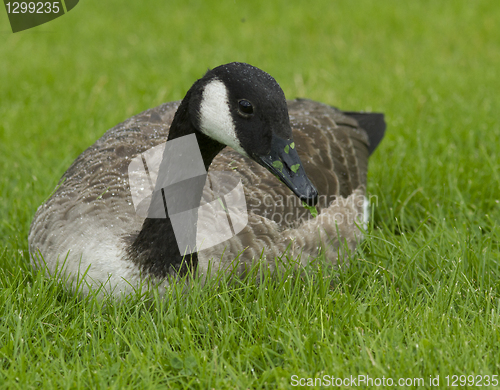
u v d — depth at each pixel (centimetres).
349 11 2477
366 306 736
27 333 691
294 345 688
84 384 629
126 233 764
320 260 836
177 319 714
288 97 1609
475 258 848
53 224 784
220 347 684
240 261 788
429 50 2017
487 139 1311
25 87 1677
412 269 847
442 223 945
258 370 668
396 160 1220
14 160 1242
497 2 2503
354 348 675
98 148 886
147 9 2547
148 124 927
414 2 2572
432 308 732
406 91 1628
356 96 1603
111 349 676
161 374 648
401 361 637
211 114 689
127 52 2027
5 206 1045
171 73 1798
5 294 753
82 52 2027
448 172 1139
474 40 2105
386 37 2177
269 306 745
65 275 763
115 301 739
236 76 670
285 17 2416
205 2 2645
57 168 1155
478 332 696
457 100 1518
